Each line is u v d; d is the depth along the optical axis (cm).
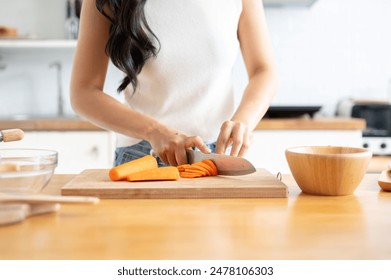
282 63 325
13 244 62
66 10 304
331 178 90
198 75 133
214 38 131
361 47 325
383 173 102
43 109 312
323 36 324
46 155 87
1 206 72
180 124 135
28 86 310
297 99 326
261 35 136
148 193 90
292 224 72
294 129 253
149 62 130
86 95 121
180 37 130
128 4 119
